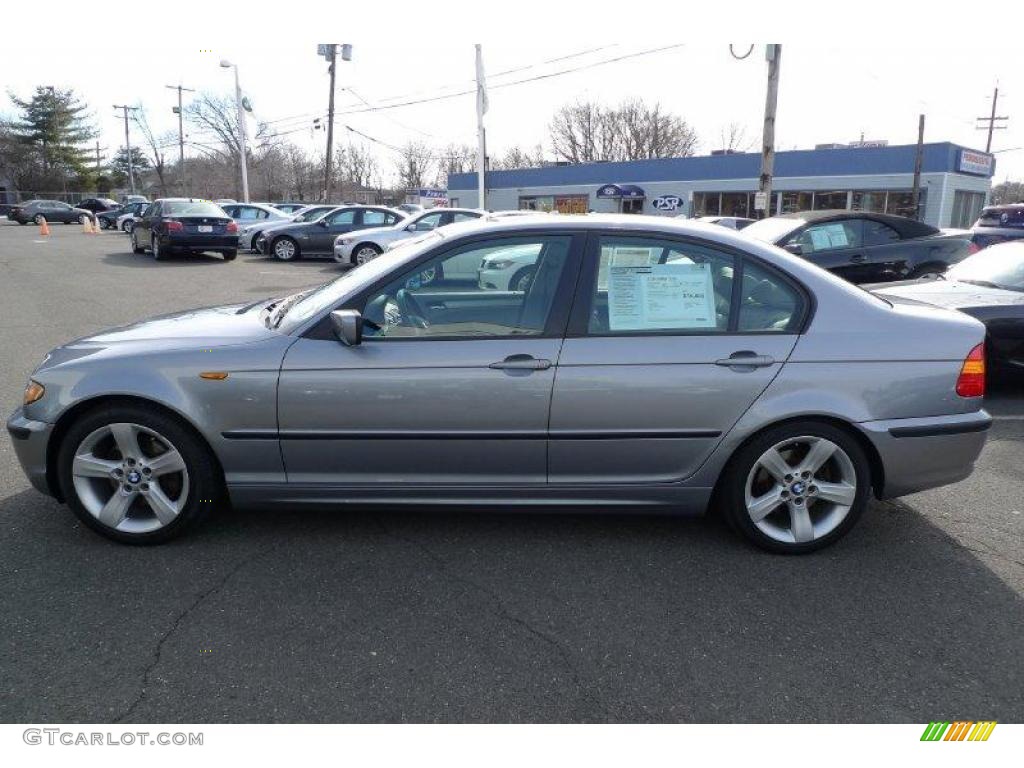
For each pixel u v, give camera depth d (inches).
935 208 1261.1
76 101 2800.2
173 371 129.8
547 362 128.3
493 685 101.0
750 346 130.3
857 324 132.6
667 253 133.7
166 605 118.3
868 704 98.4
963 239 382.3
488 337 130.3
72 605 117.8
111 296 478.9
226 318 151.4
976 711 97.5
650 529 148.5
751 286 133.3
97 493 136.9
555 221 135.7
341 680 101.3
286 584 125.4
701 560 136.2
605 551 139.1
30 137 2728.8
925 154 1259.2
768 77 687.1
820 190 1369.3
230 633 111.3
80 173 2807.6
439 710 96.1
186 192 2655.0
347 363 128.9
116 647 107.3
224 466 133.6
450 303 134.1
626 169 1622.8
